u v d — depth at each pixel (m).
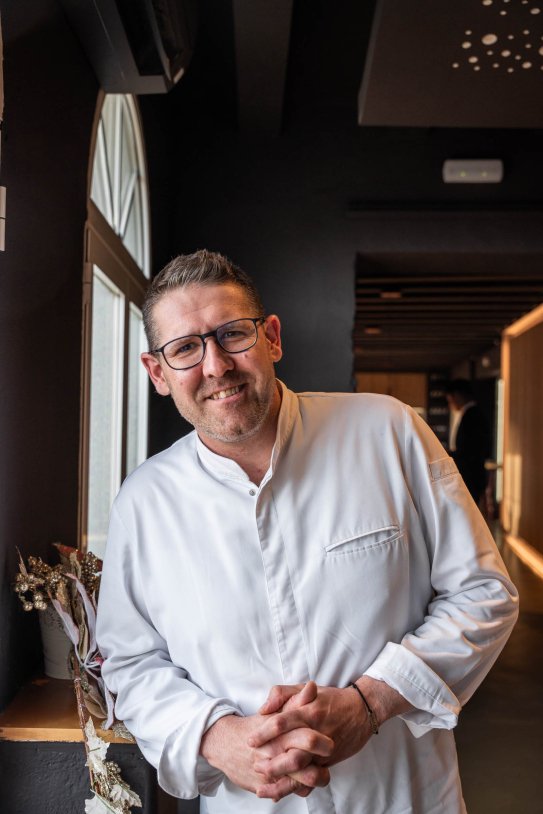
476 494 6.95
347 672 1.27
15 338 1.70
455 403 7.10
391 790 1.27
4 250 1.62
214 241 4.27
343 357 4.25
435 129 4.26
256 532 1.30
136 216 3.43
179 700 1.27
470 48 2.46
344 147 4.27
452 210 4.23
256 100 3.67
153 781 1.58
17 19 1.68
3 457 1.63
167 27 2.20
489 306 7.19
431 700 1.20
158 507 1.37
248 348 1.22
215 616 1.30
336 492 1.31
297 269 4.27
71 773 1.56
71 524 2.22
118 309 3.03
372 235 4.27
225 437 1.23
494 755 3.00
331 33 3.72
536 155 4.27
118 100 2.97
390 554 1.29
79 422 2.30
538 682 3.88
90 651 1.54
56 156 2.00
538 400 7.89
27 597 1.78
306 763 1.11
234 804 1.31
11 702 1.67
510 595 1.31
